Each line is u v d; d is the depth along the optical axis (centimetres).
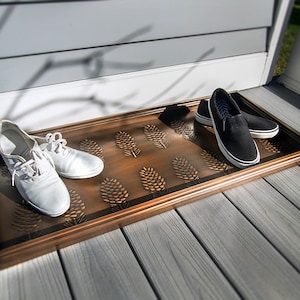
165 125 132
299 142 120
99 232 86
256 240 87
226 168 111
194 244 85
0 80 107
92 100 127
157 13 120
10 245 82
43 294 73
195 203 97
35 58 108
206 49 142
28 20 100
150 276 78
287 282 78
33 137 103
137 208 89
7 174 104
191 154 117
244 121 113
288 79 169
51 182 92
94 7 107
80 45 113
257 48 156
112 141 121
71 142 120
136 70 130
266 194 102
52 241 80
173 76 140
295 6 365
